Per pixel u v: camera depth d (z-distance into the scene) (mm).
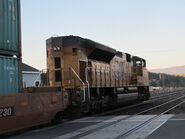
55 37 17406
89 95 16672
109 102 21000
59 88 14531
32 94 11930
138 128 11438
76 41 17141
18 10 12508
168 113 17047
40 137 10414
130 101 25625
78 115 16031
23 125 11516
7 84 11320
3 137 11078
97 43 18844
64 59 17172
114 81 22203
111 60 22141
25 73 37375
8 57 11492
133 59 28422
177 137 9398
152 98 38062
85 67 17750
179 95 44000
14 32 12188
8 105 10484
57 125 13703
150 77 162500
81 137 9898
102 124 13086
